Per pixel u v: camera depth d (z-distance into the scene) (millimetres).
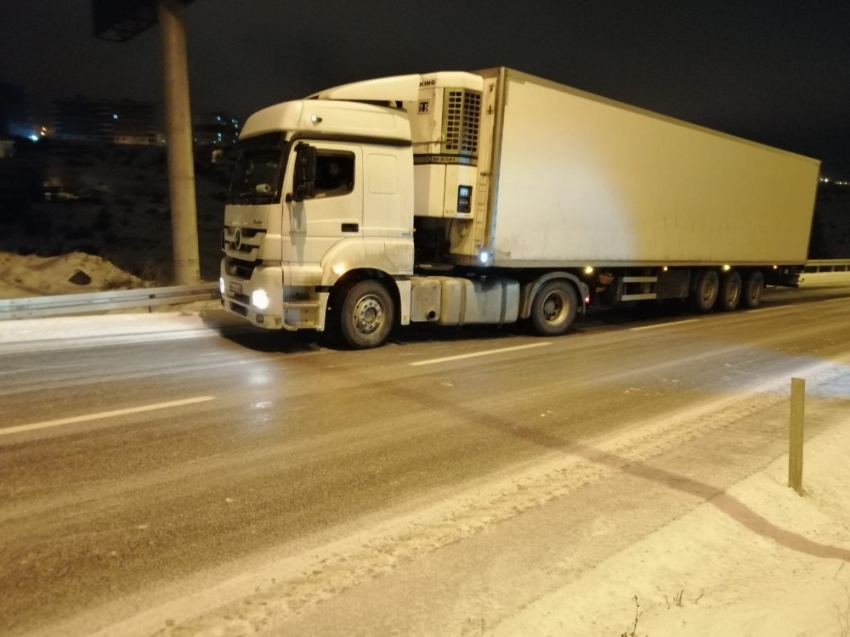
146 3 14219
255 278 8531
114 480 4633
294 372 7953
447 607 3299
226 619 3119
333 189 8727
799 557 4191
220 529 4012
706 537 4270
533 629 3146
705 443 6105
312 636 3021
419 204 9945
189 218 14273
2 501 4234
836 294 23016
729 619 3234
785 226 17234
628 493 4859
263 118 9000
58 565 3516
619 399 7531
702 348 11109
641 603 3465
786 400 7832
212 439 5531
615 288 13086
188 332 10141
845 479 5609
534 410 6910
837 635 3039
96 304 11070
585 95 10766
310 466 5078
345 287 9156
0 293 14297
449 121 9570
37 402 6320
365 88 9547
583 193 11078
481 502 4590
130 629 3010
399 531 4102
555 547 3982
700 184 13805
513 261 10234
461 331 11648
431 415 6535
